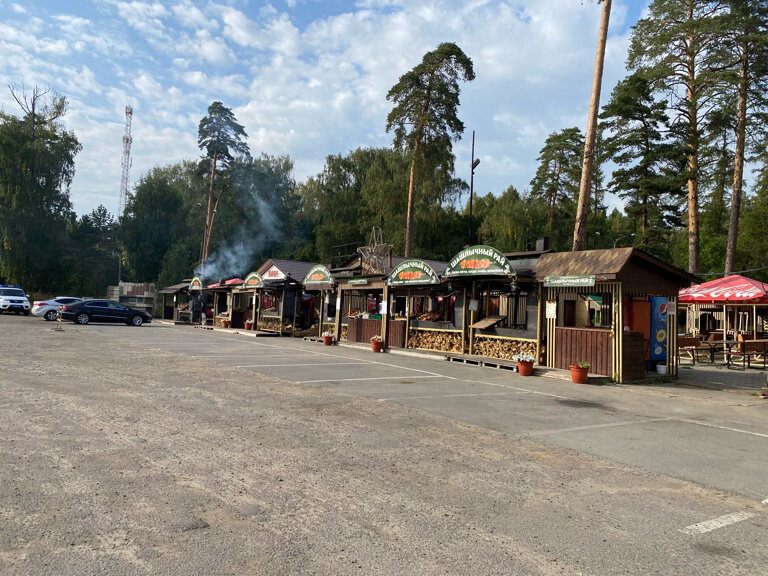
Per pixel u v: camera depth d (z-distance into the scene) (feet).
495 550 12.15
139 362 44.21
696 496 16.53
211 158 178.19
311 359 53.06
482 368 51.37
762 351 64.39
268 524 13.07
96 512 13.30
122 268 248.93
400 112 122.21
